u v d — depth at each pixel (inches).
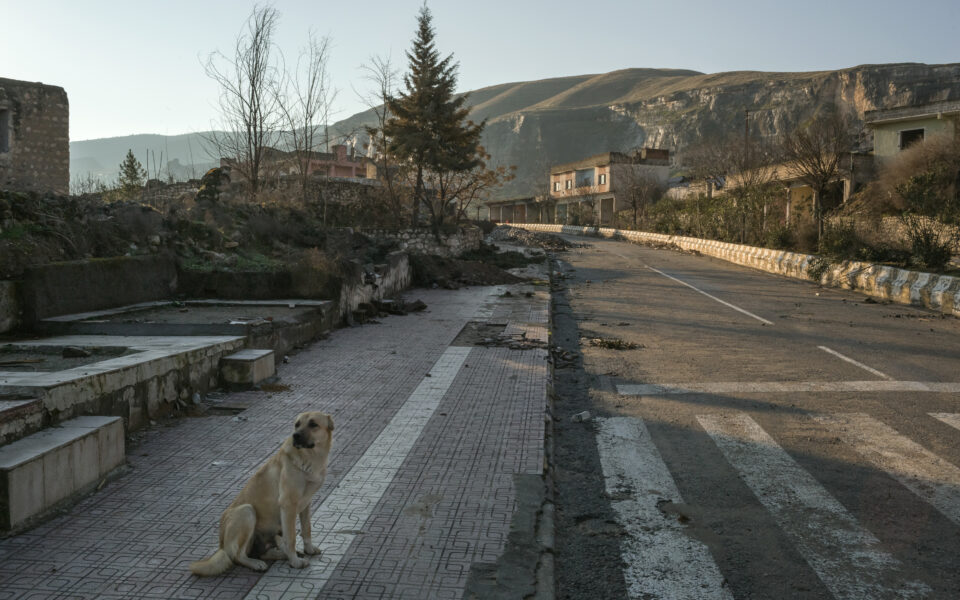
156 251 589.0
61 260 478.0
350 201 1321.4
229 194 952.9
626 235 2160.4
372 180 1386.6
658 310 761.6
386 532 199.2
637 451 289.7
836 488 243.4
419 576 173.3
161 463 257.1
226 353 385.1
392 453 272.7
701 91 7687.0
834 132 1221.7
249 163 1092.5
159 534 195.3
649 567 189.2
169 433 296.0
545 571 178.7
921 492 238.5
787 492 240.7
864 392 387.2
